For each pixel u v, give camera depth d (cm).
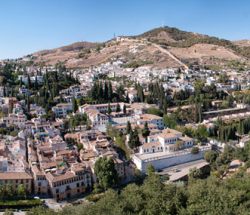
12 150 17325
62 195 14225
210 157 17862
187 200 9012
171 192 9269
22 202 13212
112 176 14800
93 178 15288
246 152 17750
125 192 9812
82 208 9138
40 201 13475
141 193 9512
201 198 8788
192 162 18375
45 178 14562
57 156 16750
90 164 15838
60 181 14200
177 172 16850
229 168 16700
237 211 8175
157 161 17575
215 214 7919
